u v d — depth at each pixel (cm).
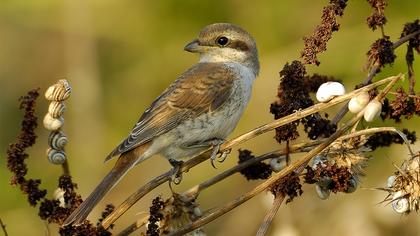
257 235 671
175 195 702
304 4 1227
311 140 741
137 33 1302
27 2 1327
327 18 712
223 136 931
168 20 1281
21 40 1414
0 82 1429
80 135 1322
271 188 691
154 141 885
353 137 673
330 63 1164
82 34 1343
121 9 1299
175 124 891
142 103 1320
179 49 1283
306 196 1164
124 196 1269
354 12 1180
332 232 1137
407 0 1163
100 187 803
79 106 1339
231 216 1237
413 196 648
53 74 1427
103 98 1341
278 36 1227
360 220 1133
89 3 1303
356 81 1151
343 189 682
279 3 1231
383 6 739
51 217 750
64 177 753
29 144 755
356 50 1160
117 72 1339
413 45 745
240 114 949
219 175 722
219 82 922
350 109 657
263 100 1214
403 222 1120
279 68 1213
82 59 1357
